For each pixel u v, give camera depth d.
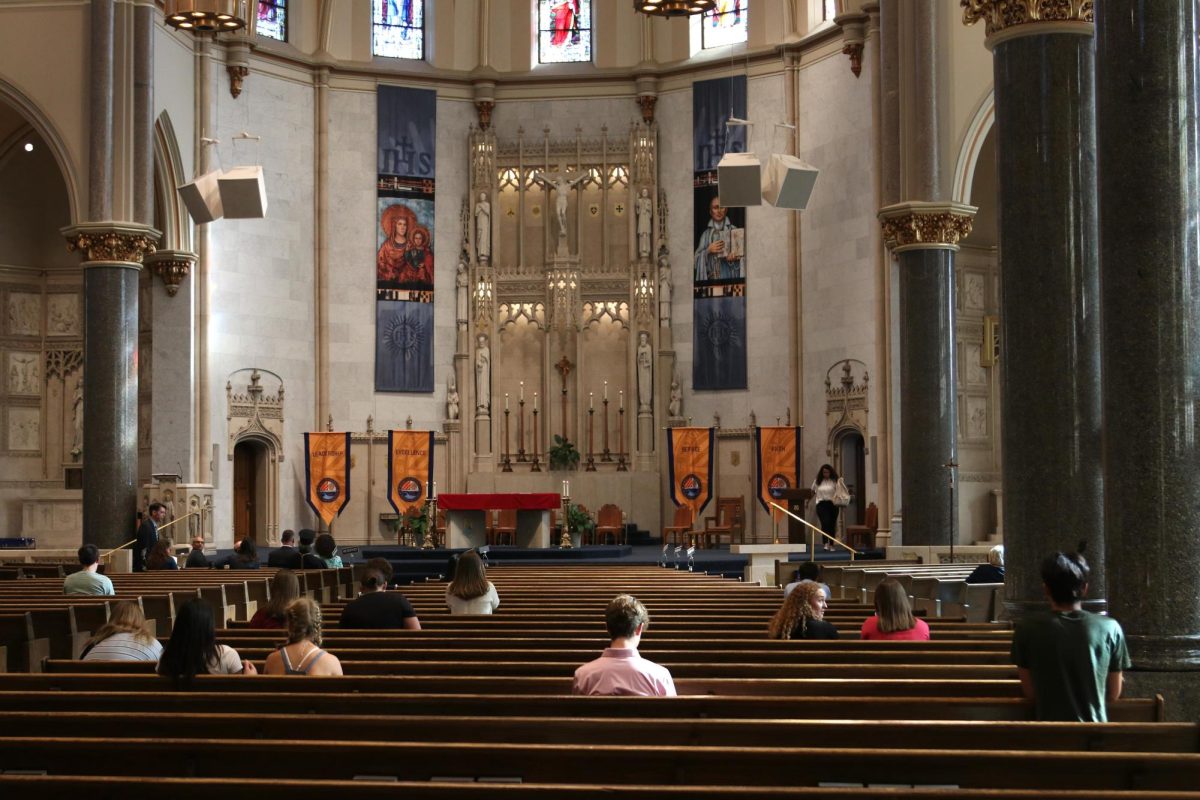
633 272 36.28
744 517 34.72
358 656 9.25
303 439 35.06
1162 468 9.41
